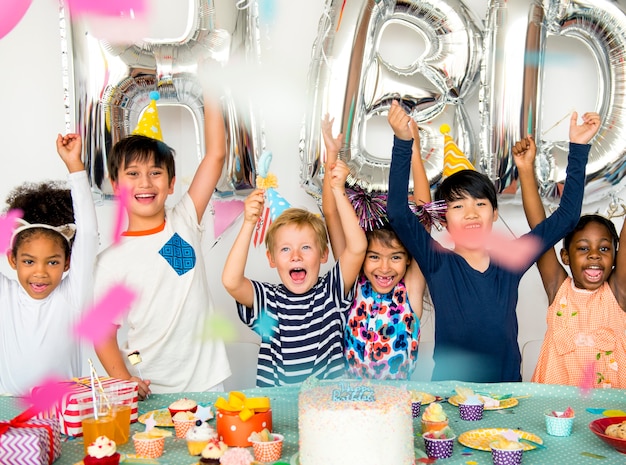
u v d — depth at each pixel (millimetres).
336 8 1969
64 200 1857
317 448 903
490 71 2004
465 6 2062
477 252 1708
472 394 1210
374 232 1695
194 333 1699
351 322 1707
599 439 1051
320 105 1967
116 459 952
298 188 2332
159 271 1683
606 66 2031
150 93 1930
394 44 2283
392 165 1627
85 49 1960
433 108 2068
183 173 2369
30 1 2109
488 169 2029
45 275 1666
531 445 1023
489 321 1652
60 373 1689
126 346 1738
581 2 1969
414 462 947
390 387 996
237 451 963
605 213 2244
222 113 1970
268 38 2252
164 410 1202
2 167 2252
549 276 1835
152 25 2164
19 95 2260
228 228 2205
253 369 2197
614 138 2004
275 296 1659
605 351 1714
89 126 1970
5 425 992
